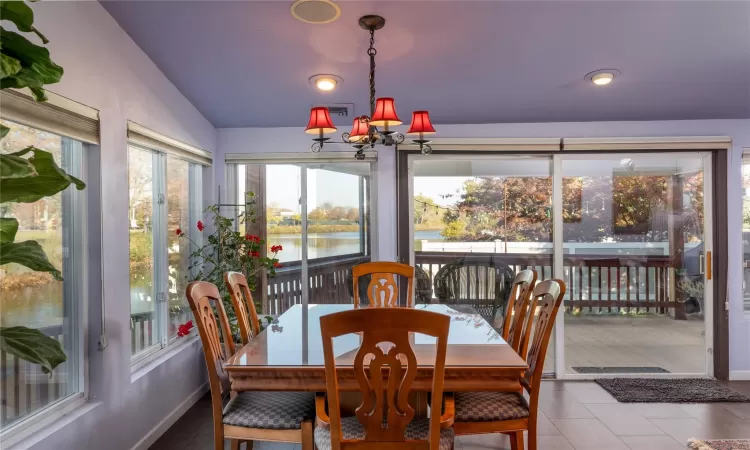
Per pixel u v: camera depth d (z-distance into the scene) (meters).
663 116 3.53
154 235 2.92
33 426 1.83
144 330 2.77
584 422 2.80
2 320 1.74
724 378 3.58
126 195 2.39
